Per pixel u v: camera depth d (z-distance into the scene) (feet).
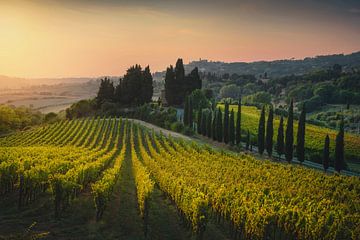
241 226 90.43
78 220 93.66
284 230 90.07
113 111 453.58
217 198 103.55
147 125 381.60
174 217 106.83
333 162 230.48
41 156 157.99
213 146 285.23
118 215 101.96
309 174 167.73
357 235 82.79
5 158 140.67
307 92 648.38
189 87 487.20
